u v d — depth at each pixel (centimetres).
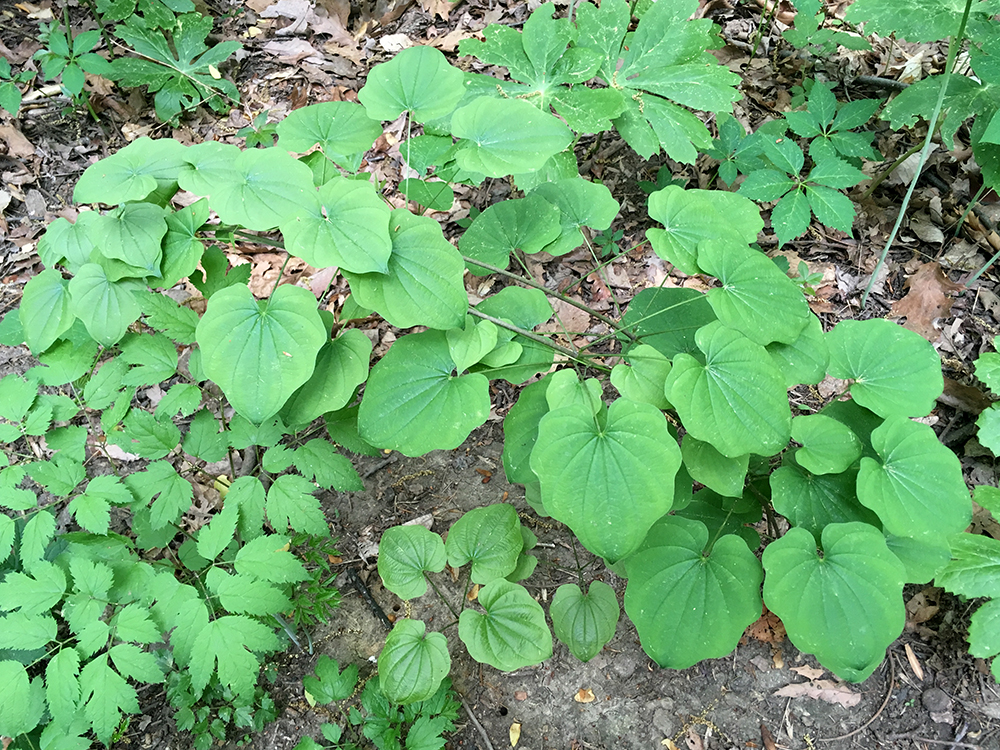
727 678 57
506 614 52
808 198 68
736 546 46
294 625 59
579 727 56
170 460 68
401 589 53
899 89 87
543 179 65
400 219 45
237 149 45
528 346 52
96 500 50
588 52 67
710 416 44
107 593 50
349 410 54
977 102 65
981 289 73
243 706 55
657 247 48
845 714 55
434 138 64
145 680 46
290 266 81
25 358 73
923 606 58
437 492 67
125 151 45
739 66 92
